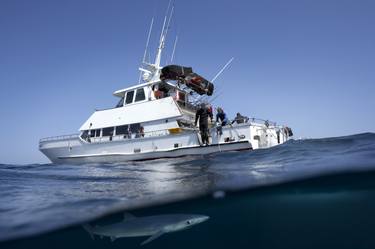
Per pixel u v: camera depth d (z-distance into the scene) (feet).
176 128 55.72
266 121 53.57
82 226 24.75
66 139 65.10
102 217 25.11
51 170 44.62
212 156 46.57
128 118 60.75
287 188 27.58
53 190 29.04
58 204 24.06
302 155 34.45
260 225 38.40
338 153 32.12
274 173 27.37
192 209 32.58
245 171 30.76
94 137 63.31
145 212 29.48
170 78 60.23
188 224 21.44
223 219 38.65
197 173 33.40
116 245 31.50
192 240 36.11
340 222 32.40
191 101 67.21
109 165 51.06
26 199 25.73
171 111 56.75
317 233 32.12
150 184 29.94
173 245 34.81
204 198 27.99
